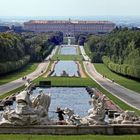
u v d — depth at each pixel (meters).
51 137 88.44
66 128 96.81
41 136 89.50
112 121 102.94
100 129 97.44
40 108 100.94
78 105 175.50
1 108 159.12
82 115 147.75
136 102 184.38
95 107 100.69
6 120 97.69
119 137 88.94
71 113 101.62
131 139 86.94
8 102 176.12
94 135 92.56
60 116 114.69
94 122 99.00
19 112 97.50
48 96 103.44
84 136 90.31
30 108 98.88
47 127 96.69
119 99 192.88
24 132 96.31
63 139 86.31
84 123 98.25
